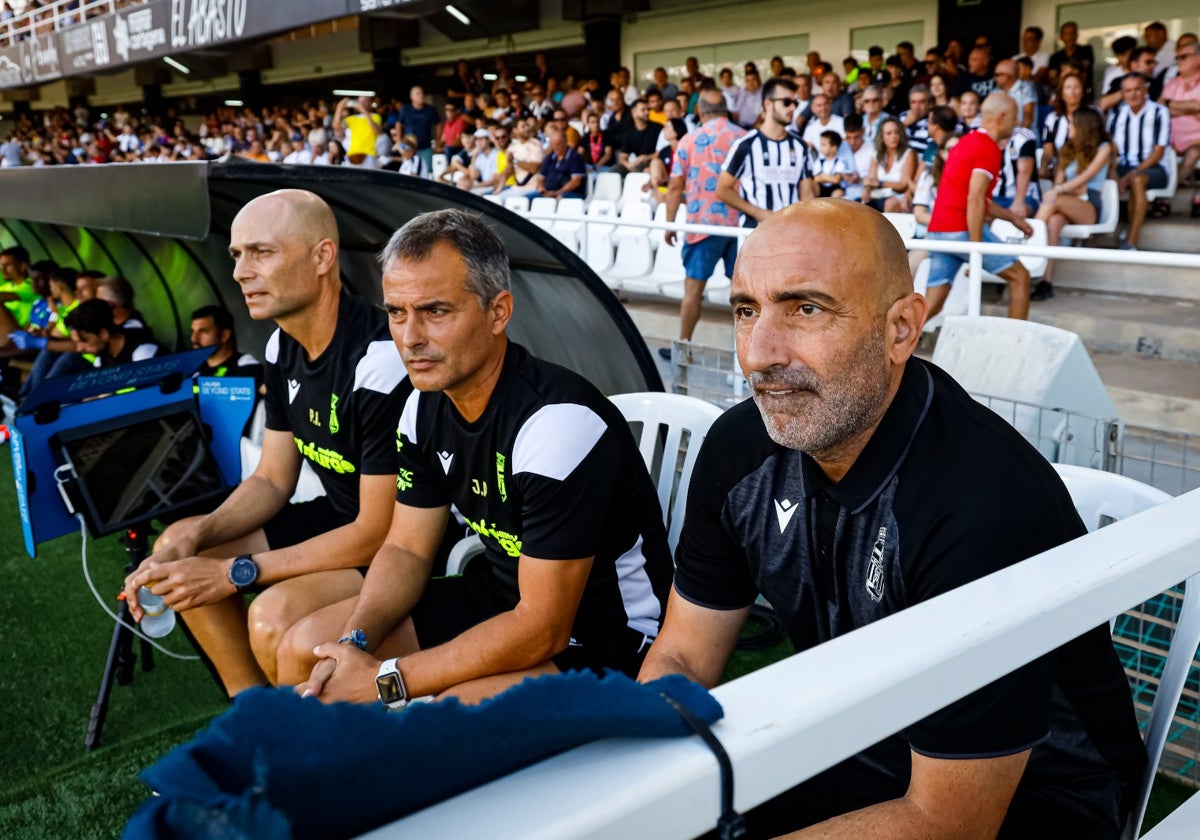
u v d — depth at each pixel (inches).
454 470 78.8
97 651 122.4
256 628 85.6
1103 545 36.1
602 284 120.5
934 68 292.7
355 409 91.2
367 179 104.4
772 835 54.7
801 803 54.6
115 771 95.7
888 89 291.4
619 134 356.5
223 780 20.0
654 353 175.2
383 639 81.2
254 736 19.7
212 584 89.4
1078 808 49.5
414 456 82.0
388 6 389.7
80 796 91.7
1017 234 219.6
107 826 87.4
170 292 203.5
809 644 56.4
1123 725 51.2
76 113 858.8
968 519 46.1
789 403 47.5
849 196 261.6
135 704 110.0
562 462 71.1
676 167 233.3
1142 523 38.4
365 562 92.5
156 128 735.1
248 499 101.2
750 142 197.9
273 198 91.3
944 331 115.8
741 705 25.6
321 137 517.0
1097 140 233.3
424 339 72.4
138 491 104.4
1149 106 245.3
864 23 396.2
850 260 45.8
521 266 128.1
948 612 30.5
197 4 502.6
